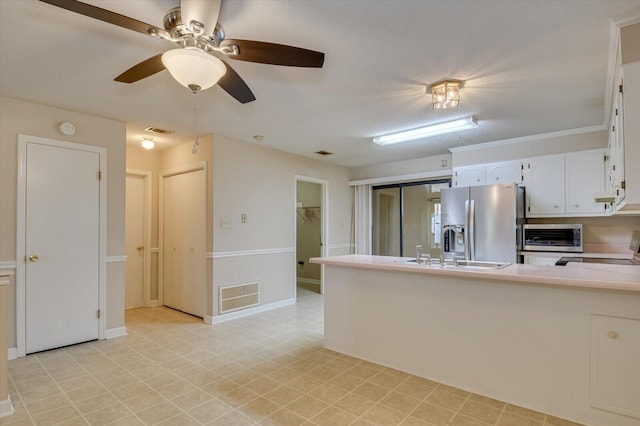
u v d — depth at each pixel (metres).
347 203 6.50
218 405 2.29
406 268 2.73
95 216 3.57
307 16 1.87
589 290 2.08
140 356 3.16
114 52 2.27
